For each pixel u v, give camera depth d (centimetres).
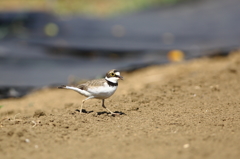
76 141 777
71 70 1972
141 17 3522
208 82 1330
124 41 2609
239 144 715
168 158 662
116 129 855
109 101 1148
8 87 1697
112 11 3850
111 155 691
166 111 1023
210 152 681
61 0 4069
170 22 3259
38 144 761
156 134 806
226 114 967
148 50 2348
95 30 2995
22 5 3822
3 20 3209
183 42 2559
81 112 997
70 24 3216
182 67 1755
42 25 3141
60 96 1489
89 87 966
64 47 2453
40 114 1005
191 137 771
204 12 3606
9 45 2511
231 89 1232
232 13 3478
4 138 786
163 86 1302
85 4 4072
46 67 2031
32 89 1677
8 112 1227
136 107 1054
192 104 1084
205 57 2086
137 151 704
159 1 4191
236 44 2425
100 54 2292
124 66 2008
